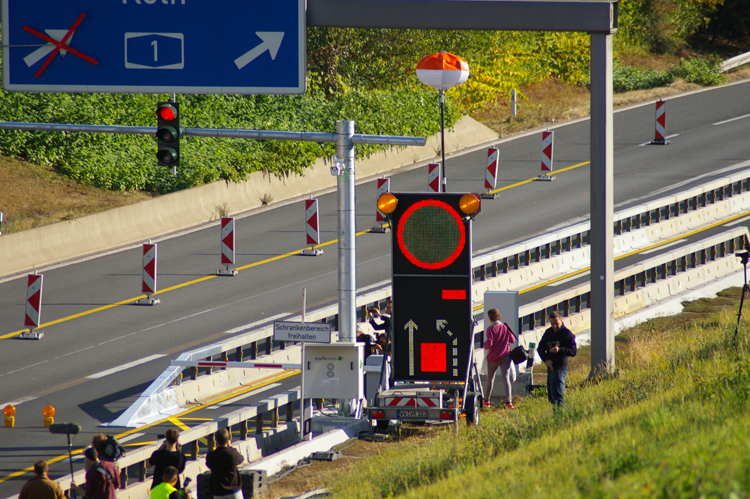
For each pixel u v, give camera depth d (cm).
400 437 5481
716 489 2158
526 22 5772
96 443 4178
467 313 5394
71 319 8062
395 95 15512
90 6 6312
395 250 5419
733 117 16575
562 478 2748
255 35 6197
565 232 9656
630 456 2761
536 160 14438
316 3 6088
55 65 6384
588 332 7888
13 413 5750
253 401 6406
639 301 8388
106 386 6481
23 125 6219
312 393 5519
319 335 5347
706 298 8900
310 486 4500
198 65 6275
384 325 6141
